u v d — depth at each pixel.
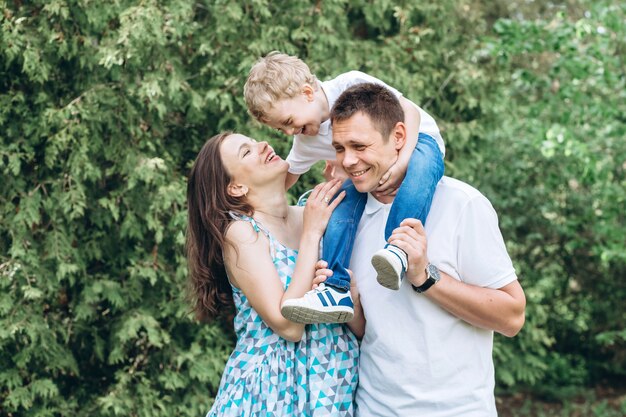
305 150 2.97
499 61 5.87
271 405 2.40
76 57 4.80
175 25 4.69
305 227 2.48
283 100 2.77
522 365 6.59
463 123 5.89
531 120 6.64
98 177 4.72
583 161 5.82
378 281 2.19
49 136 4.66
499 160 7.21
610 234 6.46
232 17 4.95
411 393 2.34
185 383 5.02
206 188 2.54
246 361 2.47
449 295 2.25
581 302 7.77
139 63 4.70
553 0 7.82
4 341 4.60
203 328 5.11
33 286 4.69
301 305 2.26
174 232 4.95
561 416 6.84
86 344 5.09
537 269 7.59
